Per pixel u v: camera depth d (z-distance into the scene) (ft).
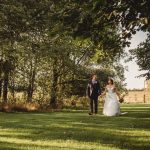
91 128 51.13
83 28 42.68
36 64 130.62
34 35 113.60
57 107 130.82
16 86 132.98
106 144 36.55
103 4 40.34
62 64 136.46
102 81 154.92
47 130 47.70
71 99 144.36
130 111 105.19
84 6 41.06
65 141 37.70
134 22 41.27
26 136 41.39
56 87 141.18
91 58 49.29
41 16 101.91
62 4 42.63
